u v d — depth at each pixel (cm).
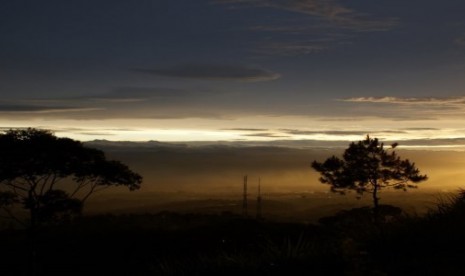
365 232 836
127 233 3816
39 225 3519
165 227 4159
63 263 3253
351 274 705
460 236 728
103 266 3067
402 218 832
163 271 826
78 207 3609
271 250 804
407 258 714
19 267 3425
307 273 737
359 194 3734
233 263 785
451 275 626
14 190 3512
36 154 3547
